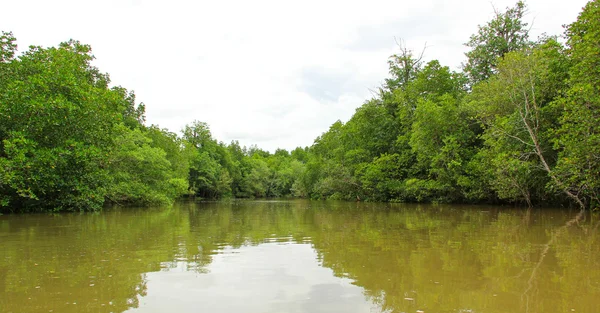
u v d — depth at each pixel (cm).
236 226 1366
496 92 2367
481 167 2458
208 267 662
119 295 494
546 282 551
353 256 757
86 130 1961
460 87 3556
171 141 4562
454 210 2192
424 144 2972
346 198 4544
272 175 8769
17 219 1608
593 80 1550
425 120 2911
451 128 2891
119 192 2611
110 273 615
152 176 3145
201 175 6225
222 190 6631
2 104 1641
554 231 1138
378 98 4122
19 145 1664
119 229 1247
